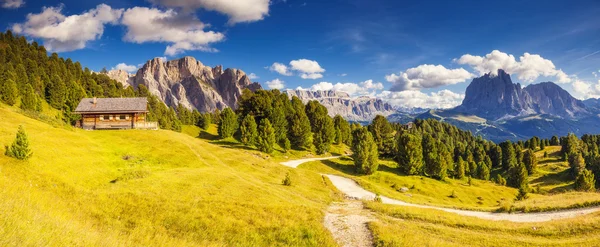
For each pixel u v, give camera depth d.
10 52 182.25
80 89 147.75
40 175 30.31
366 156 89.00
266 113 127.00
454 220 31.22
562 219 31.45
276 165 74.50
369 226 26.89
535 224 29.31
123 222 23.89
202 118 170.00
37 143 43.69
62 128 62.06
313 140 119.56
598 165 134.25
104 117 78.56
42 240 12.74
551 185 134.88
